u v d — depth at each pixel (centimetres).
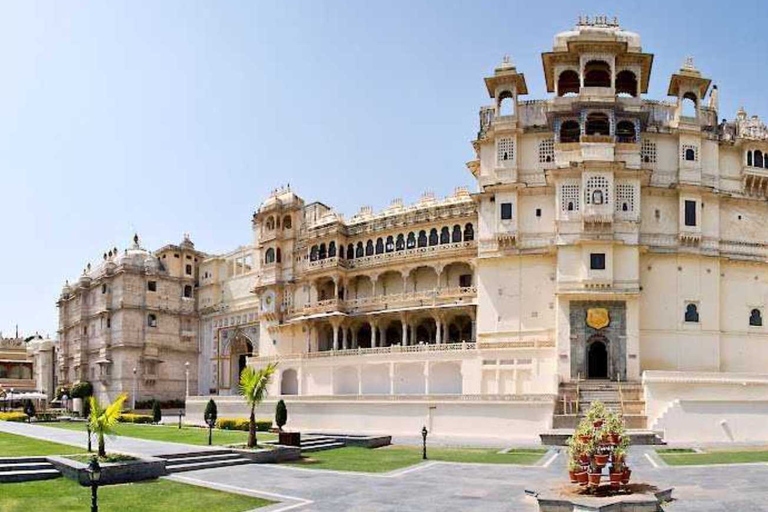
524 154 7294
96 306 11525
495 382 6781
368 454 4241
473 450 4509
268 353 9288
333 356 7894
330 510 2353
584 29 7269
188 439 4625
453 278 7988
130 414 9006
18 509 2367
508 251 7100
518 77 7362
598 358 6688
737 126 7500
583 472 2345
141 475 3080
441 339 7931
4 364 14900
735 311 7025
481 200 7344
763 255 7212
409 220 8294
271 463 3728
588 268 6581
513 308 7038
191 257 11681
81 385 10712
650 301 6856
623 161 6662
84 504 2462
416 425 6309
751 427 5284
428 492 2706
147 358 10775
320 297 9000
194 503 2494
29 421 7925
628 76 7469
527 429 5759
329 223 8919
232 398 8044
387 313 8044
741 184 7300
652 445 4778
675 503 2383
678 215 6994
